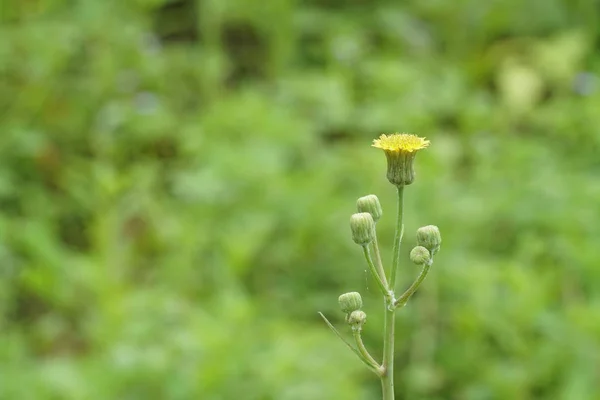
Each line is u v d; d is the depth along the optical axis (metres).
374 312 5.87
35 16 8.70
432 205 6.37
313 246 6.54
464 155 7.78
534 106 8.50
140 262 6.81
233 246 6.25
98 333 5.74
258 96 7.86
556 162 7.17
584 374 5.18
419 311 5.88
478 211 6.33
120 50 8.36
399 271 6.07
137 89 8.39
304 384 4.96
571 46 8.64
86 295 6.42
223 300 5.72
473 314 5.60
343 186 6.91
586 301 5.93
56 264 6.38
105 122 7.71
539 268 6.18
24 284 6.66
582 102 7.87
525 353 5.46
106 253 6.41
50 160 7.71
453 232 6.18
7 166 7.54
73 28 8.30
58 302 6.41
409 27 9.08
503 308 5.57
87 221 7.39
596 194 6.33
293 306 6.25
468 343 5.64
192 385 5.00
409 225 6.25
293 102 7.99
